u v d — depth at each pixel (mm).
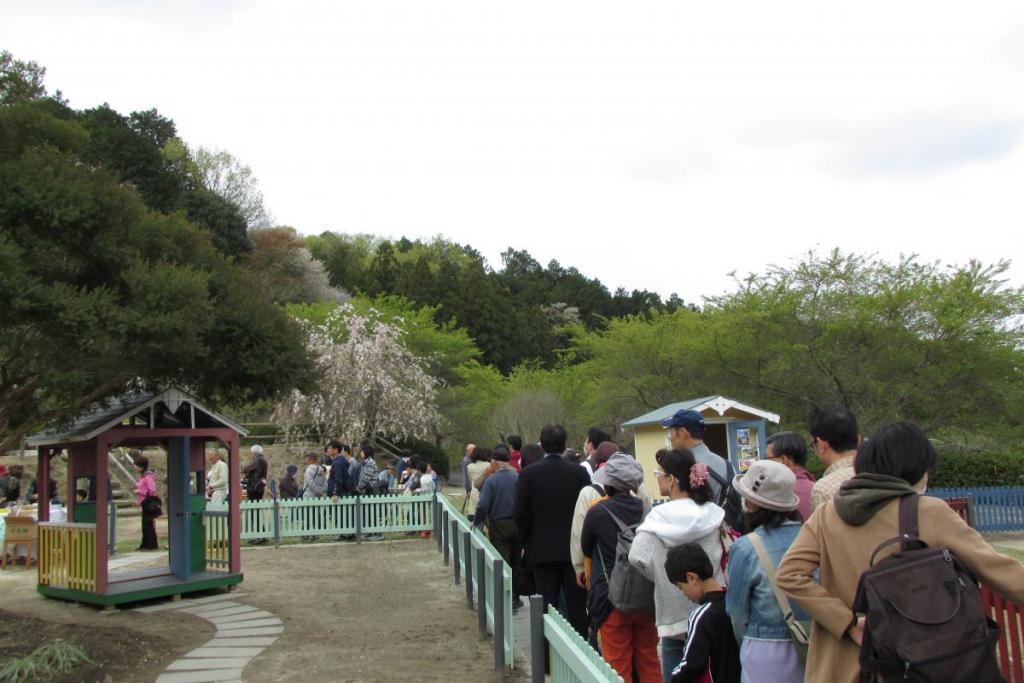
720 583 4621
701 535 4746
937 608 2707
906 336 22391
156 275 8648
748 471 3904
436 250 115625
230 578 11781
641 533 4871
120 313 8172
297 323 11000
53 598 11531
